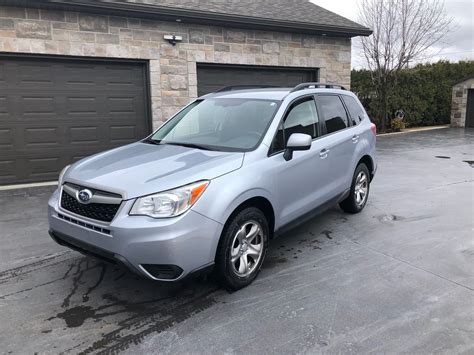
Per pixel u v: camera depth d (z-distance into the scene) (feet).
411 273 12.79
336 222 17.94
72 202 11.21
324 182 15.57
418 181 26.68
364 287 11.90
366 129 19.08
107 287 12.07
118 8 27.40
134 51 29.60
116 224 9.95
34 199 22.91
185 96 32.12
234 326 10.00
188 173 10.69
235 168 11.53
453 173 29.48
